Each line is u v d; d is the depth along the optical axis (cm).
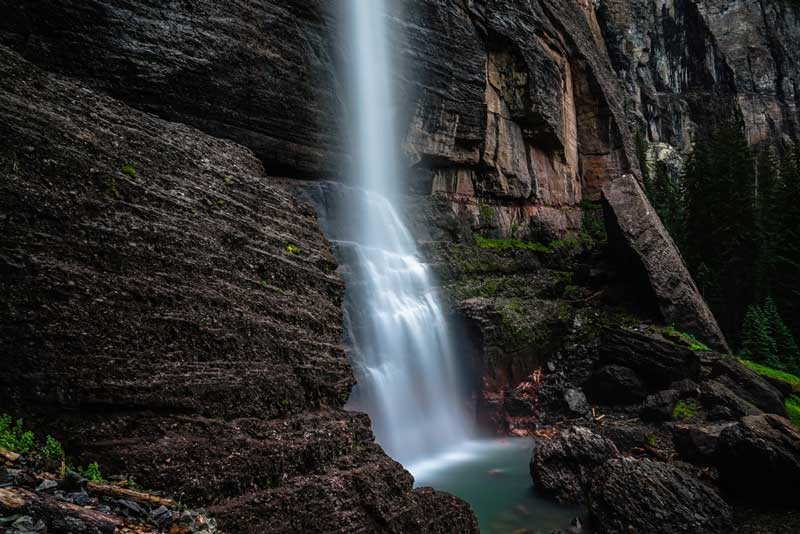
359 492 599
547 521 877
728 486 971
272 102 1322
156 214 639
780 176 4012
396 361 1313
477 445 1302
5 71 618
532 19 2531
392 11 1762
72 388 471
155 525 411
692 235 3128
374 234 1566
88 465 446
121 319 535
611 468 891
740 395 1385
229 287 666
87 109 675
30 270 490
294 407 648
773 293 2800
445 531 654
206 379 568
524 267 2042
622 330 1552
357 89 1611
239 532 482
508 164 2378
